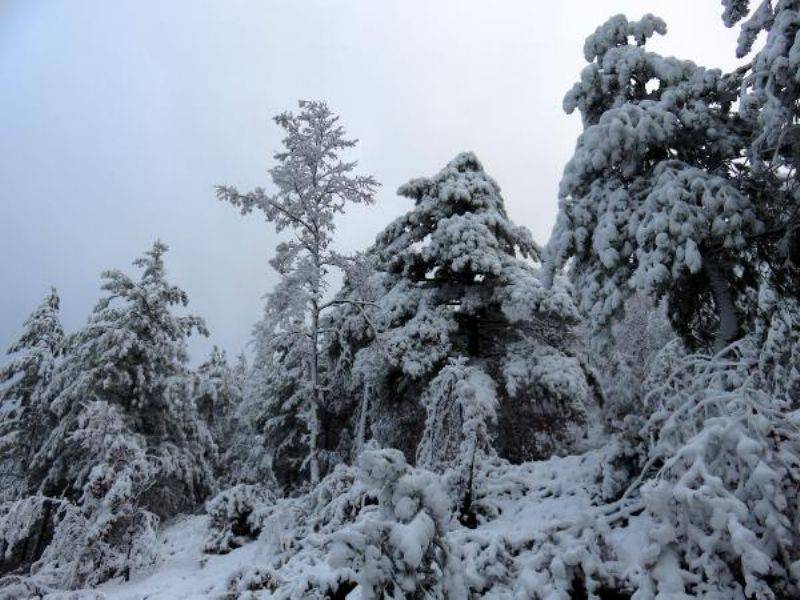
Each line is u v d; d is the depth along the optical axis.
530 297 14.96
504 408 16.00
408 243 18.09
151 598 8.32
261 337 14.23
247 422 19.50
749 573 3.32
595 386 16.16
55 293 23.67
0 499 18.52
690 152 9.69
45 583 9.62
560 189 10.20
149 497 18.48
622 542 5.14
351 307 17.53
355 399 20.73
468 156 18.81
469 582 4.25
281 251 14.29
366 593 3.23
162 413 20.17
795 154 7.71
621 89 10.06
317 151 14.27
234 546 12.57
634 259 9.53
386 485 3.73
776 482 3.65
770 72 7.14
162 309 20.95
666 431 5.29
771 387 6.35
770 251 9.20
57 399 18.28
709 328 10.86
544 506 8.09
